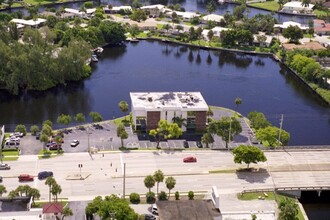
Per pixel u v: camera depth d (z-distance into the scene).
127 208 188.62
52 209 187.88
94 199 199.62
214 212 188.50
